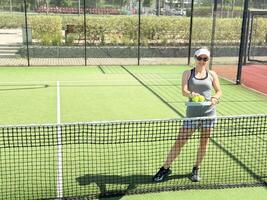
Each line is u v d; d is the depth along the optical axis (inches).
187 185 216.2
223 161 249.8
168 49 760.3
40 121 341.4
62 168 233.9
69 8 878.4
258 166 243.8
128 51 746.8
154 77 564.7
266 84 528.7
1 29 1037.8
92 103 407.8
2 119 346.0
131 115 365.7
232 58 740.0
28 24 738.8
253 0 725.9
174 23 785.6
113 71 610.5
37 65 650.2
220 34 747.4
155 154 256.2
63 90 467.2
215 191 211.9
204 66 212.5
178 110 385.1
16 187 210.7
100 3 882.1
